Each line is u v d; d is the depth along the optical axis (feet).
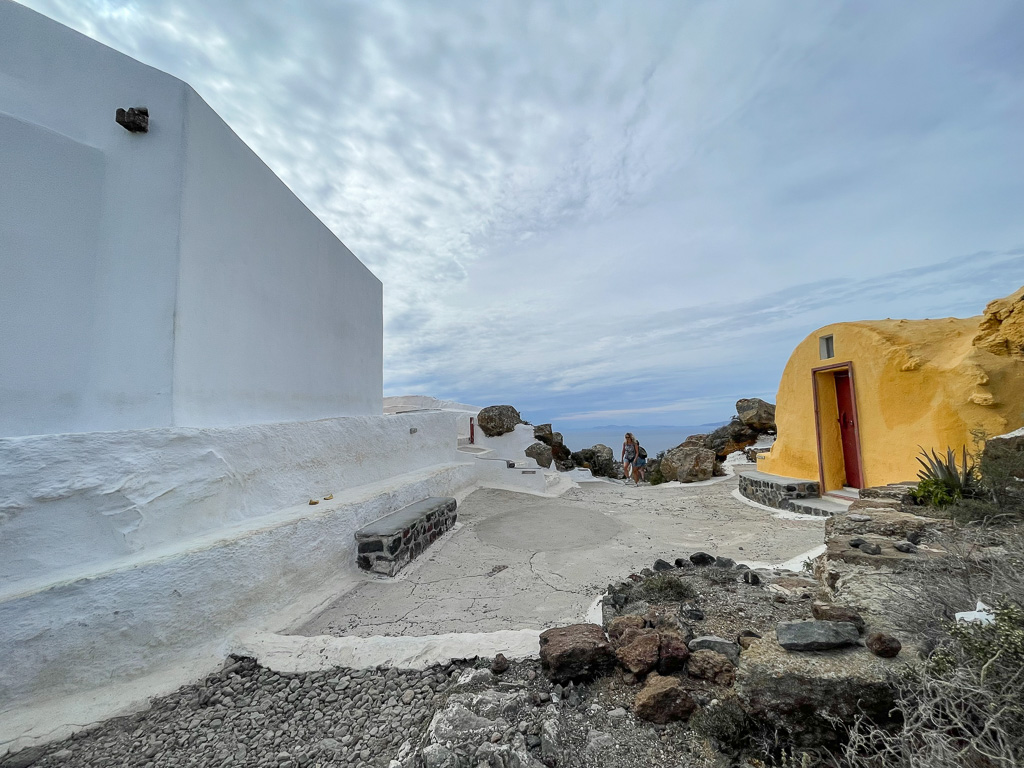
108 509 10.75
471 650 9.93
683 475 41.70
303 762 7.59
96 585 9.76
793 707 6.53
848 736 6.31
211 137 14.32
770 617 10.00
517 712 7.86
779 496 26.30
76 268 12.44
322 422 18.26
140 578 10.27
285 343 18.69
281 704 9.17
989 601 7.59
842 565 11.34
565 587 14.62
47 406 11.84
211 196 14.29
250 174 16.37
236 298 15.52
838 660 6.94
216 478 13.03
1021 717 5.32
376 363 29.78
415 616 13.00
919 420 20.68
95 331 12.59
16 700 8.91
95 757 8.05
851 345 24.47
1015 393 18.02
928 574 9.37
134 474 11.21
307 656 10.52
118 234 12.88
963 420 18.83
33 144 12.00
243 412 15.84
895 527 13.35
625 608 11.53
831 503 24.18
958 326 22.04
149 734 8.55
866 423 23.53
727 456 52.80
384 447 22.95
